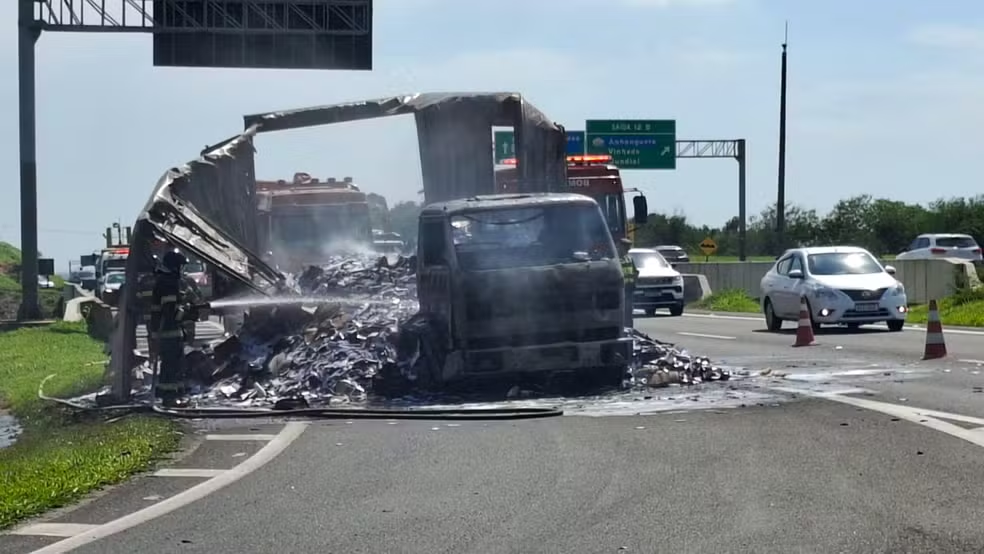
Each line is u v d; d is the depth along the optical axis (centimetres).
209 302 1816
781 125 5522
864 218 8325
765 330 2964
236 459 1207
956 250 5719
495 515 924
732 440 1206
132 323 1714
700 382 1734
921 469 1030
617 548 820
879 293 2666
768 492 965
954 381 1633
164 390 1658
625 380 1709
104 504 1014
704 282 4731
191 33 3647
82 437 1420
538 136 2166
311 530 898
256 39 3706
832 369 1859
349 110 2109
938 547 797
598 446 1202
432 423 1416
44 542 888
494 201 1702
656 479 1030
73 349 2938
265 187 3253
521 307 1630
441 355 1647
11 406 2019
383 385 1678
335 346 1753
